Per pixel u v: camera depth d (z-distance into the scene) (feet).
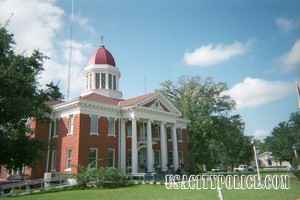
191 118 166.61
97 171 81.35
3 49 79.46
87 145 100.22
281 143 198.18
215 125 165.07
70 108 104.99
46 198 57.11
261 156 333.21
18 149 74.43
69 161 100.12
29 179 93.76
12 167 80.38
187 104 169.27
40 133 107.86
